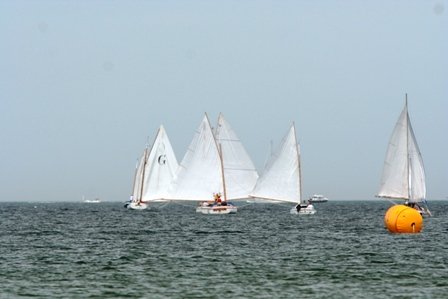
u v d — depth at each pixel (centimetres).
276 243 13625
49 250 12119
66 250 12119
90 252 11750
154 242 13950
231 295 7650
